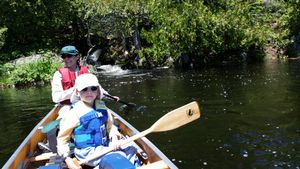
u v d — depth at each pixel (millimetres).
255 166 5766
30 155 4633
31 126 8688
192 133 7434
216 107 9500
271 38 21438
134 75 16312
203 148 6590
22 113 10062
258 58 20219
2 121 9320
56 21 20578
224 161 6000
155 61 18938
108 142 4062
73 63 5344
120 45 20047
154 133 7512
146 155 4336
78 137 3859
